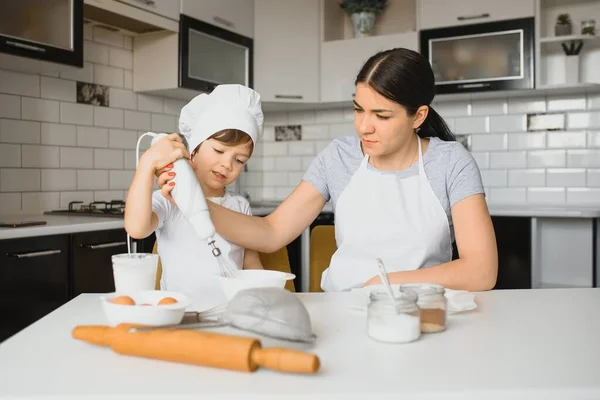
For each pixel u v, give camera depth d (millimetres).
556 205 3434
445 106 3789
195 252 1474
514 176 3625
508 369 730
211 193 1598
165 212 1439
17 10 2223
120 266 1002
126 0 2711
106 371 726
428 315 906
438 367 738
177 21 3076
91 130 3018
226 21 3428
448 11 3412
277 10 3758
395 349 816
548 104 3531
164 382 686
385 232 1452
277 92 3768
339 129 4109
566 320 987
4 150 2596
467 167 1414
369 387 665
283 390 657
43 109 2766
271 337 785
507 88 3293
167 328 824
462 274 1235
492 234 1333
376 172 1487
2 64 2461
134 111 3281
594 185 3441
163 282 1479
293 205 1538
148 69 3215
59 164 2852
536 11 3229
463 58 3402
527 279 3074
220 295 1291
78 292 2244
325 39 3834
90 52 2994
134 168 3289
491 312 1047
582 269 3256
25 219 2400
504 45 3307
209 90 3328
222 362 711
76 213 2688
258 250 1474
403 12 3965
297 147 4254
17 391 661
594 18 3357
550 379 694
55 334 896
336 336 883
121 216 2533
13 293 1996
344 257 1480
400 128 1344
